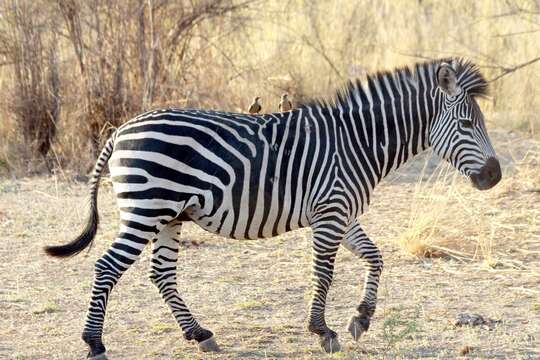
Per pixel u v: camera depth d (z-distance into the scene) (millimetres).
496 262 13445
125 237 9453
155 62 19797
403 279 12875
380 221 15672
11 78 20000
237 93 20984
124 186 9477
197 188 9547
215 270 13352
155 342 10547
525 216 15625
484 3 24422
